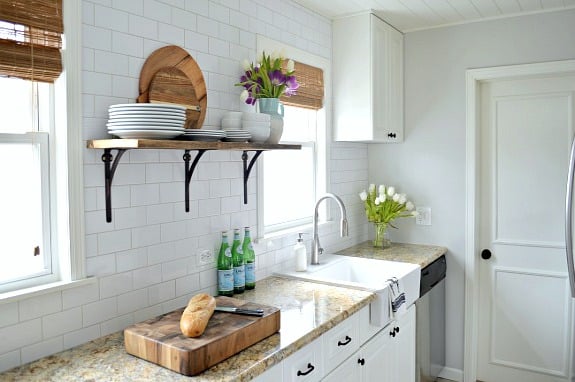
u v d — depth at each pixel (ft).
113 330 6.01
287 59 9.11
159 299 6.61
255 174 8.39
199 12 7.18
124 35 6.06
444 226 11.54
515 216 11.16
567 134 10.54
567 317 10.66
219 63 7.57
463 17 10.71
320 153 10.53
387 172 12.21
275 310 5.85
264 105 7.54
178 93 6.79
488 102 11.33
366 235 12.43
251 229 8.31
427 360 10.29
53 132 5.53
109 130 5.59
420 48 11.64
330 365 6.51
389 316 7.87
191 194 7.09
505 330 11.35
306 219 10.29
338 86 10.66
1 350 4.91
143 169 6.35
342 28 10.55
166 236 6.70
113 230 5.98
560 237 10.70
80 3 5.50
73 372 4.83
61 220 5.52
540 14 10.26
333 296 7.39
